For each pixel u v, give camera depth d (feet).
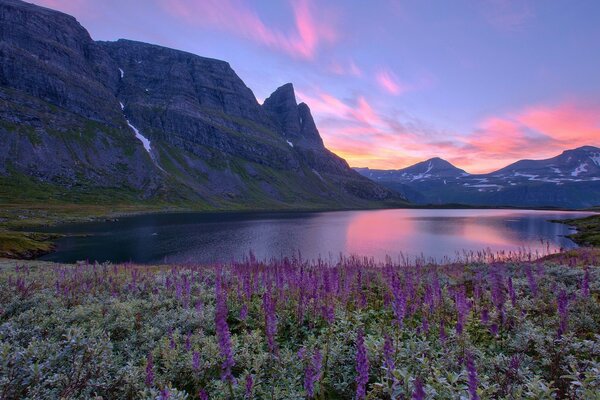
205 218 631.56
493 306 44.01
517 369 27.14
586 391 22.49
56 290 60.85
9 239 267.80
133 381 28.71
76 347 31.91
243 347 34.96
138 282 69.56
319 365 26.53
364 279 63.82
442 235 391.45
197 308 46.19
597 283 53.57
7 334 37.14
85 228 435.94
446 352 30.73
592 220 532.73
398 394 23.58
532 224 556.51
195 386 30.91
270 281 55.01
